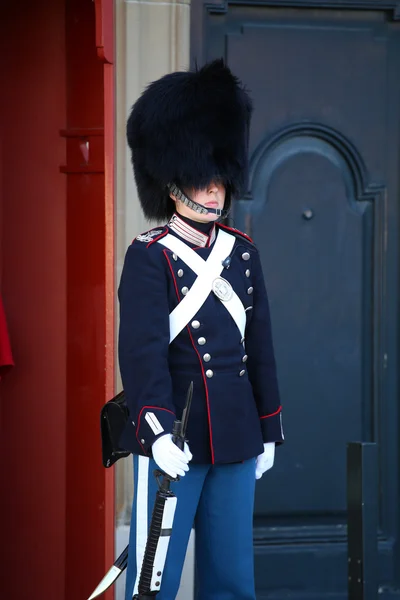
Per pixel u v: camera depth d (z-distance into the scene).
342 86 12.20
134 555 8.40
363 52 12.21
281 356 12.20
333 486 12.33
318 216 12.23
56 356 11.09
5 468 11.20
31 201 11.04
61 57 10.95
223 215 8.56
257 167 12.07
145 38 10.72
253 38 12.01
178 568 8.34
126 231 10.73
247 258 8.66
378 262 12.30
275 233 12.15
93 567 11.02
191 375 8.19
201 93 8.41
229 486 8.41
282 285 12.18
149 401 7.84
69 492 11.11
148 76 10.74
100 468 10.96
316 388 12.27
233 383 8.30
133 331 8.02
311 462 12.29
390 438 12.34
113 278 9.66
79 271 10.98
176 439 7.64
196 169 8.29
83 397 11.02
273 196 12.13
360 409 12.36
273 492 12.23
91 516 11.02
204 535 8.58
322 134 12.19
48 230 11.04
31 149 11.02
